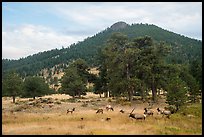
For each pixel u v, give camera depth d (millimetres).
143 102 74750
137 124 36344
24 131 31750
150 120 40312
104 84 98562
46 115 46594
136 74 79375
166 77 75500
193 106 59438
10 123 38375
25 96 101625
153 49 76938
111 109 55094
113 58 78625
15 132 31328
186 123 39562
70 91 97938
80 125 35188
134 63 78312
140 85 76875
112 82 78625
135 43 80250
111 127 33719
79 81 98500
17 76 94375
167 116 44125
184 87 55125
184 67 80938
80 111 54031
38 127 34281
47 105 68250
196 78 79562
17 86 91688
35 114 48781
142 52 77688
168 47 77875
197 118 45000
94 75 103750
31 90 100875
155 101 76438
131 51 75875
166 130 32969
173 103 53875
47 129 32625
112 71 80312
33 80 101250
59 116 44781
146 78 77562
